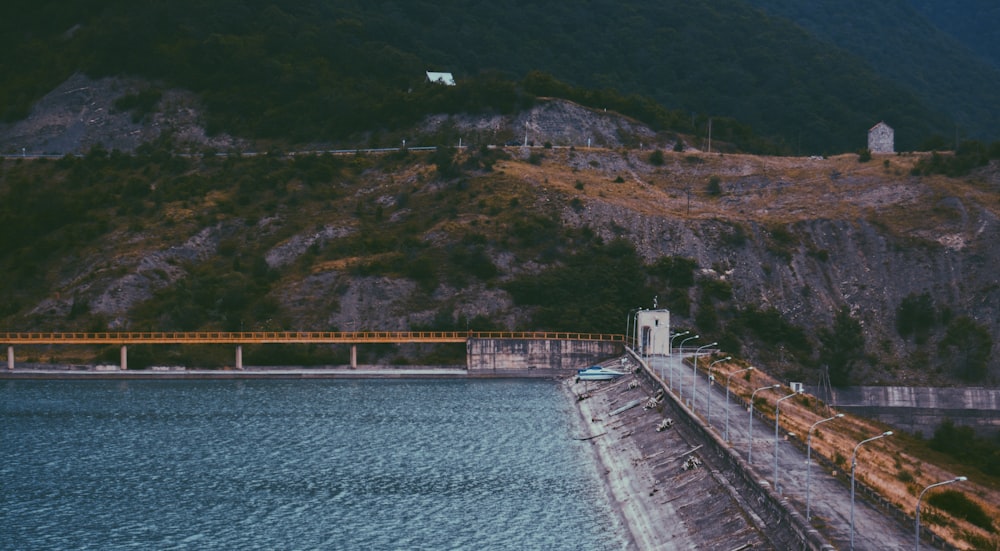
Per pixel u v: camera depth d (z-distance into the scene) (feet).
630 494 452.76
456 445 558.97
